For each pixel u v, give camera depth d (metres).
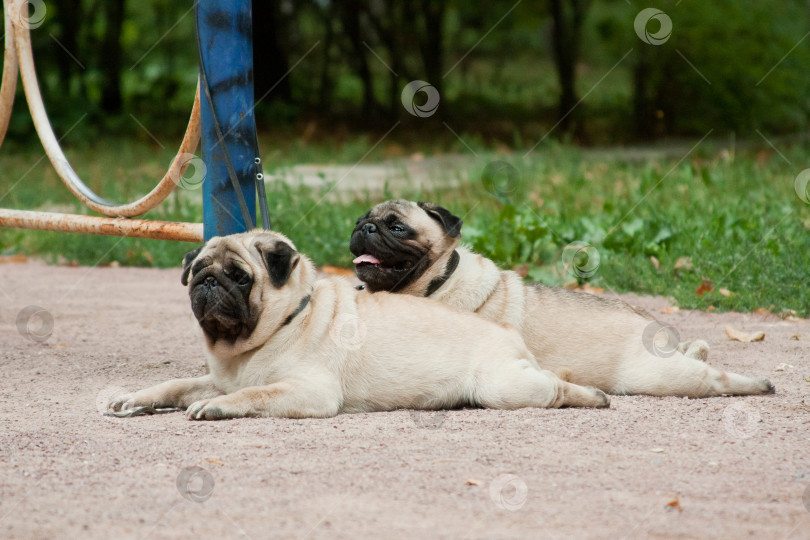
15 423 5.16
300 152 22.59
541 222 11.16
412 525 3.55
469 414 5.36
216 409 5.18
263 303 5.37
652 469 4.25
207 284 5.25
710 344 7.52
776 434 4.88
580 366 6.07
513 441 4.72
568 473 4.19
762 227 11.12
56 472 4.20
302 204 12.89
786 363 6.83
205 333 5.47
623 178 15.84
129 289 10.73
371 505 3.77
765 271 9.55
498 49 40.81
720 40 27.59
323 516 3.64
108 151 23.17
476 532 3.49
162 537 3.43
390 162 21.81
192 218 13.20
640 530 3.52
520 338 5.83
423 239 6.40
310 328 5.51
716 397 5.83
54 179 18.56
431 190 15.45
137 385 6.30
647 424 5.09
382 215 6.47
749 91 27.41
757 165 16.78
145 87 31.59
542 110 32.50
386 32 30.30
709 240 10.64
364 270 6.48
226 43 6.29
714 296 9.18
